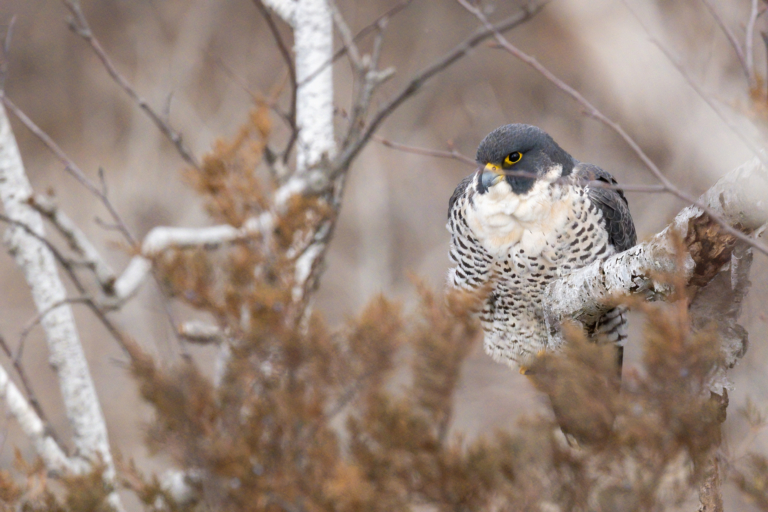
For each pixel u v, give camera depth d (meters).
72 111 27.83
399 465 5.70
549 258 8.42
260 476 5.74
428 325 5.81
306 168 7.91
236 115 22.89
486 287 5.93
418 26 27.22
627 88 20.02
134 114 22.91
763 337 9.52
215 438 5.87
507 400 10.80
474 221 8.59
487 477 5.55
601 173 8.88
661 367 5.02
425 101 24.66
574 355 5.34
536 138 8.38
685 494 5.18
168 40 26.08
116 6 28.62
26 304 21.30
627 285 6.34
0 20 29.58
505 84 24.95
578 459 5.40
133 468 6.46
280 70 25.89
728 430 6.20
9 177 8.39
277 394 5.85
